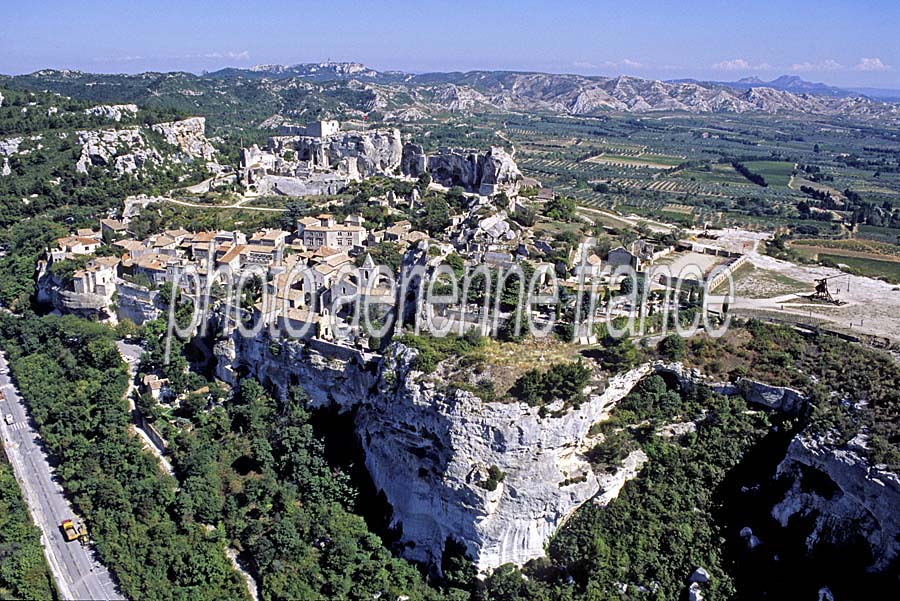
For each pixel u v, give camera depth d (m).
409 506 138.25
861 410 123.81
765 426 133.75
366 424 149.88
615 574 121.62
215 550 130.88
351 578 129.12
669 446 135.88
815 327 156.62
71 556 135.38
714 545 121.56
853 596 108.25
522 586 125.25
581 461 132.62
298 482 148.50
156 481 147.75
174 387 173.88
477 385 131.50
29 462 164.00
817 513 118.56
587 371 131.12
